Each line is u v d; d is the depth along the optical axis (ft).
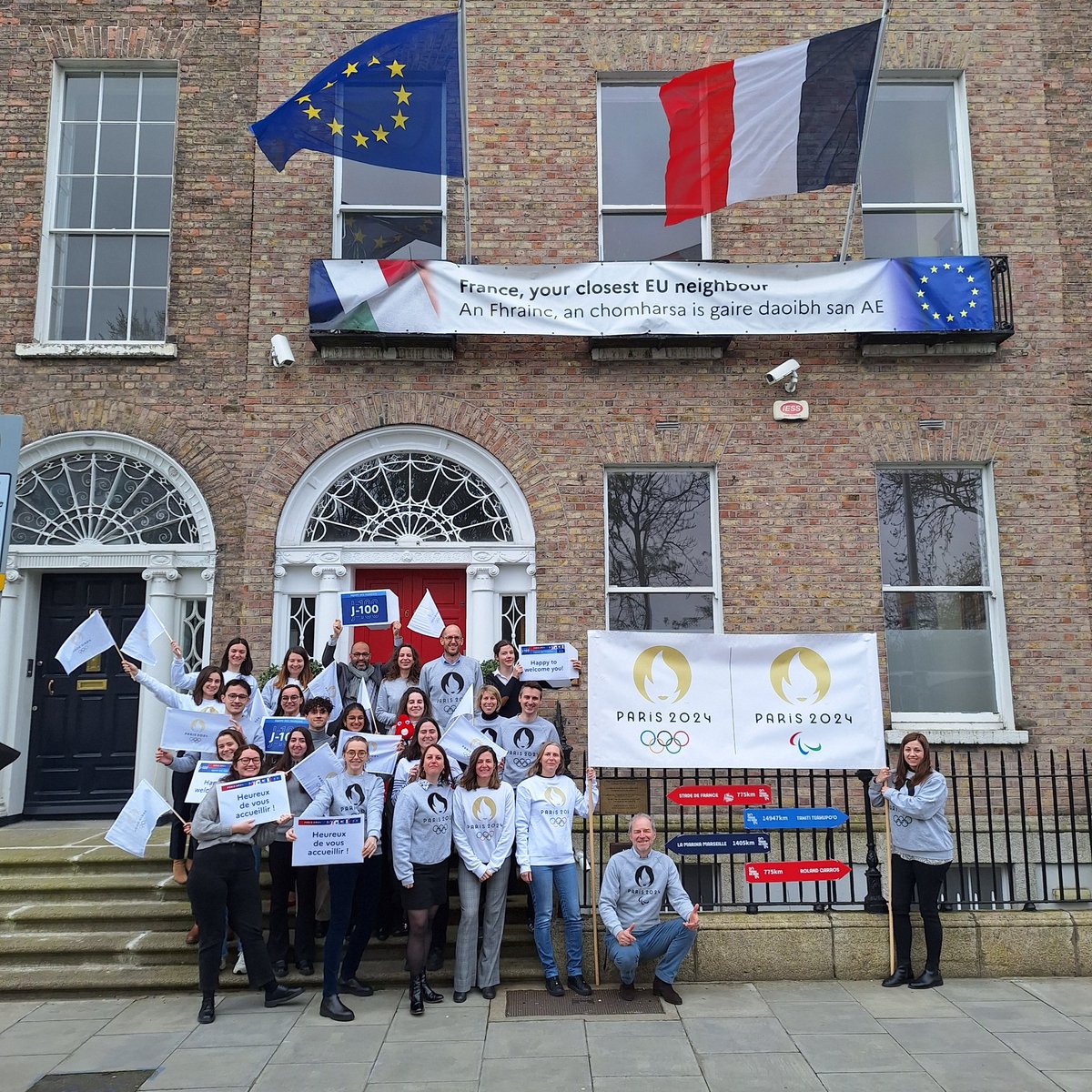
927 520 30.40
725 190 29.07
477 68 31.78
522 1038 18.13
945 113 32.27
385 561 29.53
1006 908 23.16
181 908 22.76
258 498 29.55
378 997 20.43
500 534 29.94
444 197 31.58
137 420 29.99
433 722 20.83
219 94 31.73
